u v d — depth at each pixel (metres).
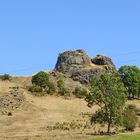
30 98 142.00
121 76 171.12
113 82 106.31
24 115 125.12
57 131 107.25
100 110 106.50
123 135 88.19
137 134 90.44
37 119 121.62
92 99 106.50
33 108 132.25
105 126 115.50
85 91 155.38
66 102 144.75
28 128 111.31
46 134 102.31
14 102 132.38
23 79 176.00
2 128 111.44
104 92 105.25
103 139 84.81
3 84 158.75
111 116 104.25
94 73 187.38
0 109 126.62
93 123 116.94
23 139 95.25
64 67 195.25
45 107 135.50
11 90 143.88
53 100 145.38
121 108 106.94
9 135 102.19
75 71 188.50
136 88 168.62
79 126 113.19
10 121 118.44
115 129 109.50
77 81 181.62
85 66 197.12
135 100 164.88
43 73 158.38
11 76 176.00
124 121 108.88
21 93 140.38
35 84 157.12
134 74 170.62
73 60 198.25
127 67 171.75
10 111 127.25
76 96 153.25
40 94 148.38
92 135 98.75
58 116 126.56
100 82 106.19
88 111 136.00
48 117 124.69
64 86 162.25
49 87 155.12
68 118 125.06
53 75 182.50
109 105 104.12
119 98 104.56
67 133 103.50
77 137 95.75
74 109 136.88
